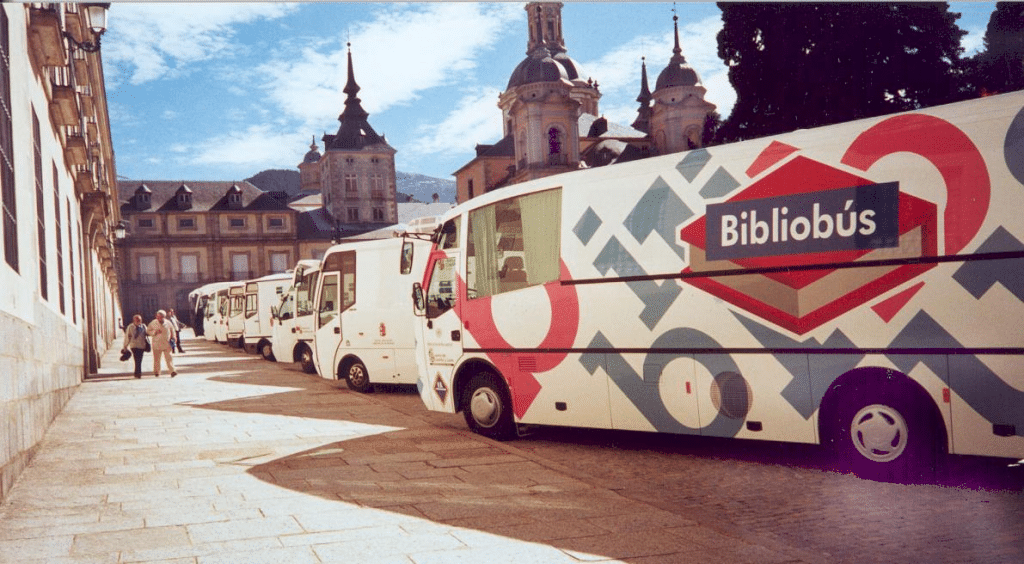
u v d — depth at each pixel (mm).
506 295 10055
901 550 5312
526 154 62156
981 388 6656
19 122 8938
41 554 5328
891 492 6879
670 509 6312
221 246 91188
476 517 6117
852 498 6723
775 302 7805
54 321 11969
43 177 11828
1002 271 6590
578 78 89750
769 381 7832
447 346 10758
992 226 6648
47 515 6375
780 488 7203
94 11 13055
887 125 7262
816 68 22109
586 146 76125
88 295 22328
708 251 8297
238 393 16047
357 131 102062
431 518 6102
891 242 7145
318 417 12180
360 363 16000
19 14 9383
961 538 5555
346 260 16328
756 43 23297
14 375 7602
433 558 5121
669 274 8578
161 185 92062
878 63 21844
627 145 69500
